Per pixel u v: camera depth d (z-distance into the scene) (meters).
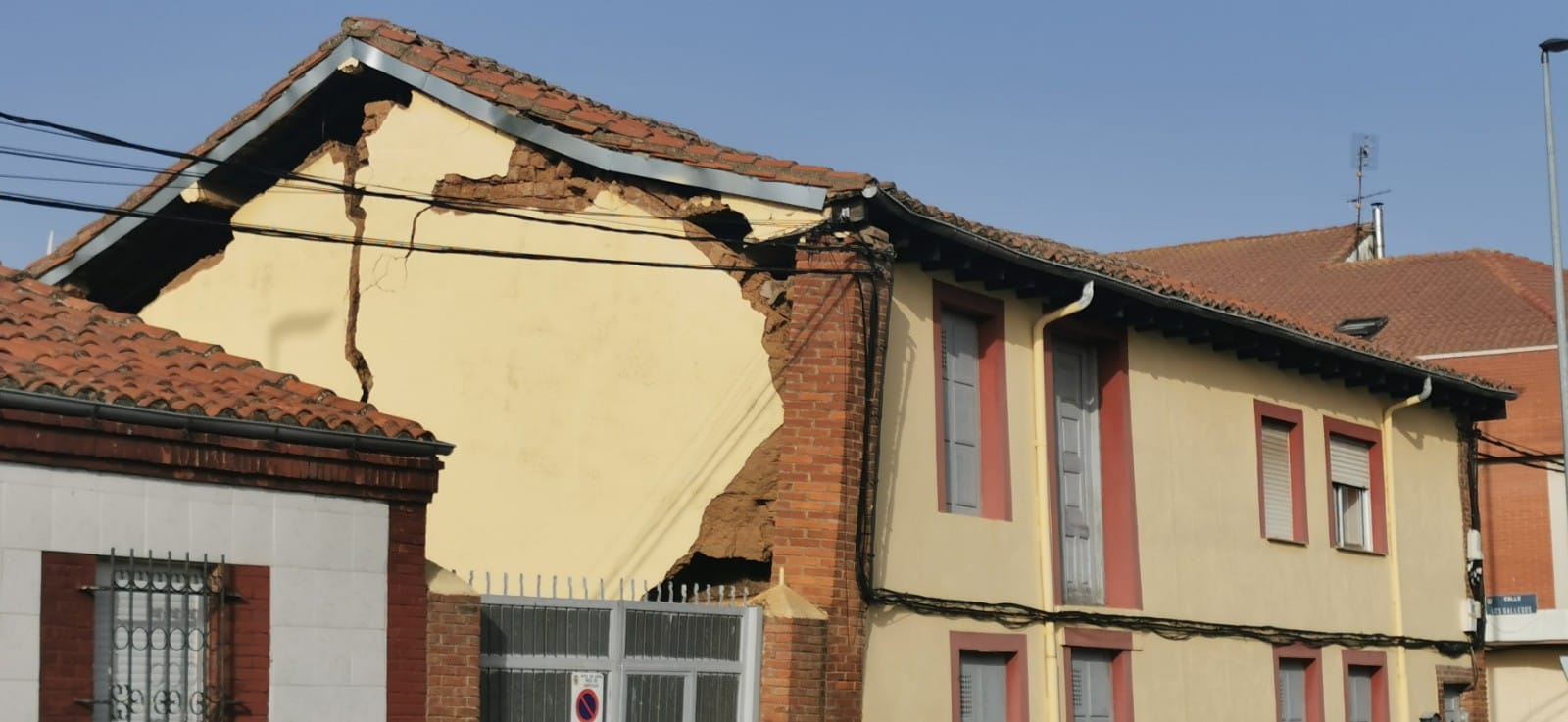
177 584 11.12
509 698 12.95
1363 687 22.92
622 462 15.62
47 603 10.48
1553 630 25.05
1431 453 24.92
